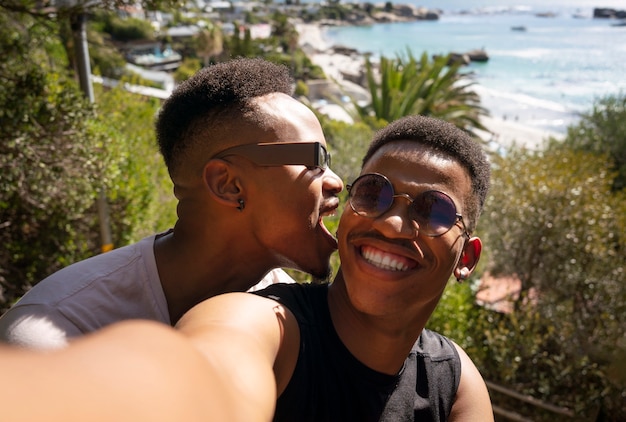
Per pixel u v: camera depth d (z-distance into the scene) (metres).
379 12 116.94
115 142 5.81
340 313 1.23
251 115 1.38
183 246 1.44
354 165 10.51
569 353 6.01
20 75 4.35
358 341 1.20
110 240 5.40
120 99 9.18
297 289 1.26
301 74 41.75
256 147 1.37
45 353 0.34
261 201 1.39
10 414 0.27
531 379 5.94
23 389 0.29
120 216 5.75
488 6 140.62
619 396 5.63
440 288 1.24
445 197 1.19
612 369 5.56
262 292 1.23
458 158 1.25
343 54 71.06
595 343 6.15
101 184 4.89
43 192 4.37
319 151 1.40
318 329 1.19
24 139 4.10
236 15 94.31
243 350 0.81
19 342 1.18
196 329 0.87
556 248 7.20
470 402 1.39
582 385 5.82
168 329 0.49
